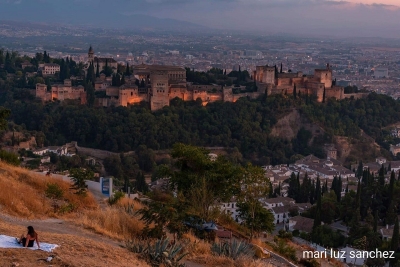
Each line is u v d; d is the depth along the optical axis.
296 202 139.12
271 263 45.59
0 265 26.70
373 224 104.12
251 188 60.94
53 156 159.38
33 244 30.83
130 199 68.00
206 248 42.16
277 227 114.94
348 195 123.69
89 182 70.44
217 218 57.66
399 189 117.25
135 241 37.84
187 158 60.66
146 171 171.12
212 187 59.00
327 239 97.31
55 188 54.22
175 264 35.06
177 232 44.00
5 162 73.38
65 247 32.16
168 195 78.12
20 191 50.53
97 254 32.19
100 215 46.62
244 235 58.19
